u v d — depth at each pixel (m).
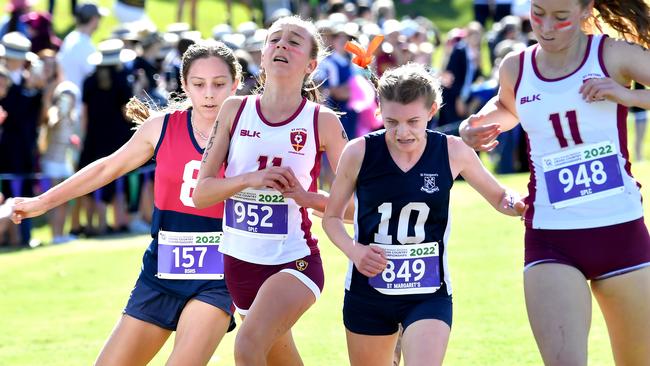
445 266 14.28
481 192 14.54
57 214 33.81
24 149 32.91
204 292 15.33
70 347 22.05
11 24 40.25
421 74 13.82
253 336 14.07
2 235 33.41
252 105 14.91
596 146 13.68
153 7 59.22
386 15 48.00
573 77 13.66
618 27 14.32
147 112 17.22
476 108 42.34
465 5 71.69
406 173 14.05
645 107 13.22
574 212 13.74
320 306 24.83
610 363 19.59
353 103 35.59
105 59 32.78
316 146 14.88
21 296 26.73
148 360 15.72
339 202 14.27
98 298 26.41
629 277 13.69
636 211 13.77
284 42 14.67
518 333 21.84
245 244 14.91
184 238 15.48
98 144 32.94
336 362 20.23
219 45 15.73
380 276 14.15
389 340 14.52
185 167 15.48
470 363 19.78
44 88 33.44
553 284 13.51
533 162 14.09
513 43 43.78
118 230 34.94
